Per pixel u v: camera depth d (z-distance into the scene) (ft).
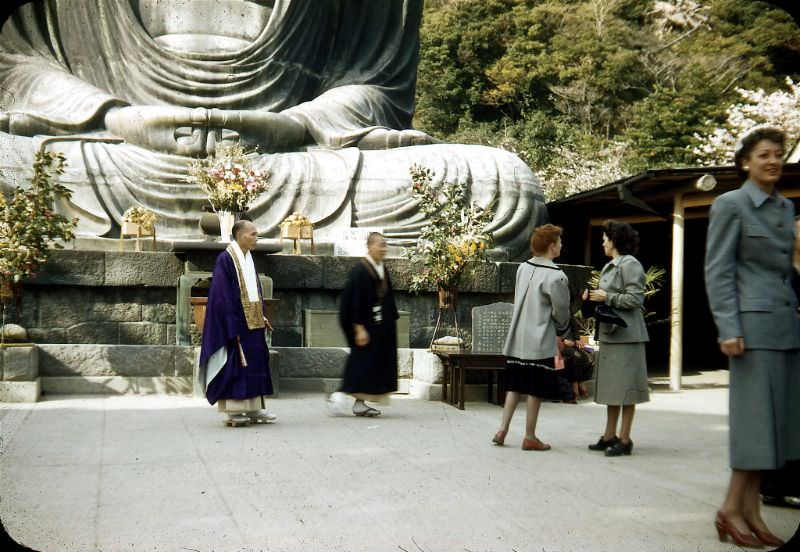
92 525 12.74
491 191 39.01
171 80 42.73
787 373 12.41
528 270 19.83
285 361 30.40
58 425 22.03
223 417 23.89
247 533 12.41
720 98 87.51
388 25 49.52
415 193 38.27
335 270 32.81
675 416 26.53
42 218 27.73
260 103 43.86
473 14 111.75
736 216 12.50
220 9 44.86
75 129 39.81
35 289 30.45
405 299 33.45
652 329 51.83
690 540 12.41
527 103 105.40
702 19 100.22
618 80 100.22
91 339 30.99
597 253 51.31
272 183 38.14
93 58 44.01
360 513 13.56
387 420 23.90
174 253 31.48
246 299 22.59
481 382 29.63
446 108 112.06
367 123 44.24
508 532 12.60
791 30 89.10
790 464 14.67
